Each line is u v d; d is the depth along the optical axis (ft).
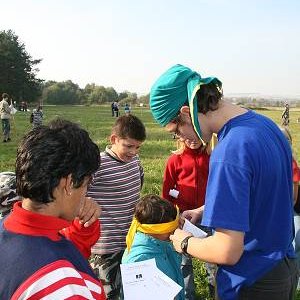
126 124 12.30
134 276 8.82
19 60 275.18
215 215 6.82
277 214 7.23
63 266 4.90
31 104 292.61
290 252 7.83
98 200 12.50
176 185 14.12
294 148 54.60
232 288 7.55
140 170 13.60
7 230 5.05
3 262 4.83
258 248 7.29
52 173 5.02
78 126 5.66
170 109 7.52
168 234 10.57
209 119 7.37
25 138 5.31
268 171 6.94
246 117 7.27
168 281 8.72
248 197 6.83
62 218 5.43
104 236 12.61
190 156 13.75
